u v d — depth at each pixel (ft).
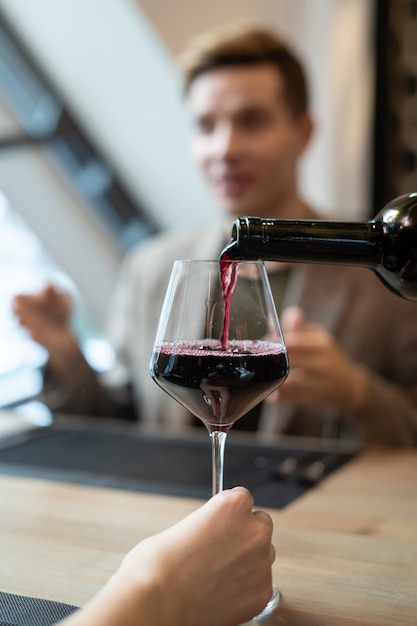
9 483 4.00
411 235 2.45
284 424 6.22
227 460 4.38
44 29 9.06
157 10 7.83
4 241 9.68
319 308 6.41
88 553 2.97
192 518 2.27
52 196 10.20
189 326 2.64
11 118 9.62
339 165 9.60
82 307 10.85
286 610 2.46
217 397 2.61
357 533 3.17
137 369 7.27
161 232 10.96
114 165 10.45
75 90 9.71
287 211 6.77
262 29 6.40
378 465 4.29
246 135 6.29
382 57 9.05
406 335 6.25
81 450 4.68
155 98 9.07
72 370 6.26
